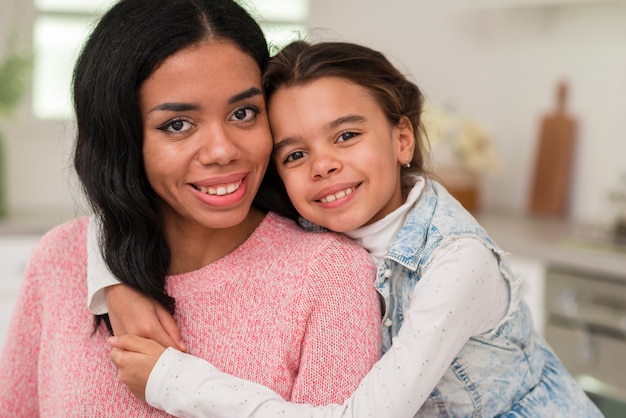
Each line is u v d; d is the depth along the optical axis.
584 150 3.05
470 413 1.30
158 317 1.17
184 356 1.11
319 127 1.23
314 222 1.28
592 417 1.39
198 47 1.08
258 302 1.18
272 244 1.25
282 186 1.33
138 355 1.12
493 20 3.33
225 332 1.18
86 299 1.26
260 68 1.20
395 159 1.32
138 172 1.16
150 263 1.19
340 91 1.24
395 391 1.08
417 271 1.24
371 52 1.32
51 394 1.24
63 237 1.33
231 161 1.12
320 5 3.37
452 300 1.15
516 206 3.31
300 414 1.06
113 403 1.17
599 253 2.35
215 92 1.09
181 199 1.14
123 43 1.09
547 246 2.46
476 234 1.24
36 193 3.23
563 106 3.08
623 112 2.91
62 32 3.27
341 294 1.16
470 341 1.26
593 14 2.98
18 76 2.98
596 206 3.01
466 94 3.41
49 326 1.27
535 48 3.19
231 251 1.25
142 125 1.12
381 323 1.25
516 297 1.30
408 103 1.37
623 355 2.31
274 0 3.33
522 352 1.34
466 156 3.07
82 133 1.17
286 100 1.24
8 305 2.79
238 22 1.14
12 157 3.20
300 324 1.14
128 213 1.17
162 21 1.08
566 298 2.42
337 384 1.13
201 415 1.08
